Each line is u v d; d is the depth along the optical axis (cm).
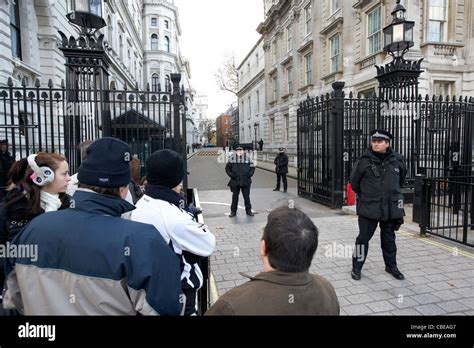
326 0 1858
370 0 1464
